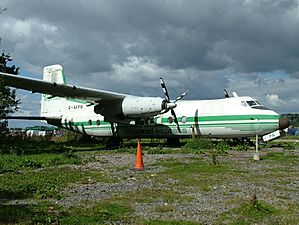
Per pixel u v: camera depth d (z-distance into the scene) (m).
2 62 26.77
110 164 13.59
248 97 21.75
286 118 20.36
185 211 6.55
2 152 18.31
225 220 5.95
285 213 6.32
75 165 13.38
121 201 7.40
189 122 22.50
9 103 23.61
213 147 20.45
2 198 7.63
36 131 47.41
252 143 24.02
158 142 28.77
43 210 6.52
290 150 20.45
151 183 9.44
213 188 8.65
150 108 21.17
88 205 7.05
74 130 28.38
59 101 29.28
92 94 21.44
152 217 6.16
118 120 22.83
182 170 11.57
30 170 12.00
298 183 9.32
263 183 9.30
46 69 27.91
